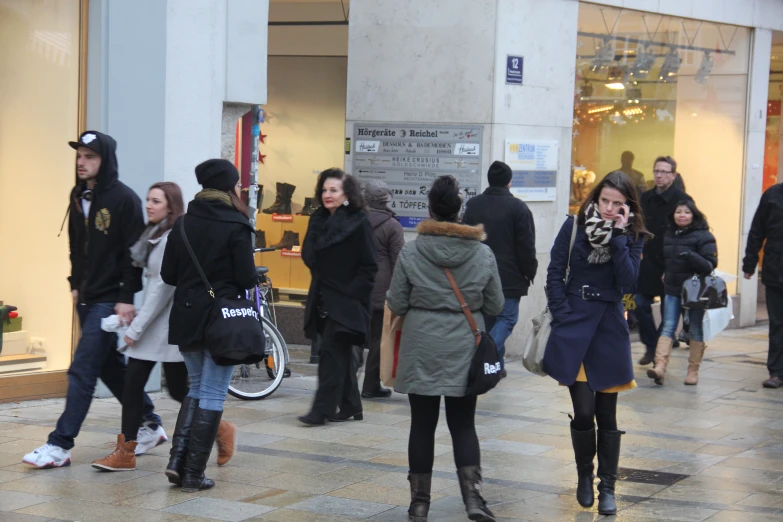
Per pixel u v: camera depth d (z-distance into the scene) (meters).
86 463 11.05
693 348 17.12
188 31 15.13
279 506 9.84
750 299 25.22
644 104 22.17
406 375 9.25
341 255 13.01
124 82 14.27
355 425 13.41
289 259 20.62
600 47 20.72
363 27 19.31
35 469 10.76
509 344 19.12
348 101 19.55
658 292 18.20
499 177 15.71
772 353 17.22
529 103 19.02
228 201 10.16
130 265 10.65
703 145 23.86
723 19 23.78
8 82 14.25
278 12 22.02
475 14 18.34
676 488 10.96
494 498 10.39
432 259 9.26
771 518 9.92
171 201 10.66
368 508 9.87
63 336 14.48
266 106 22.25
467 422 9.44
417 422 9.47
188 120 15.27
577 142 20.31
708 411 15.16
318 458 11.66
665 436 13.47
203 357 10.34
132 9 14.27
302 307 20.31
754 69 24.89
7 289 14.02
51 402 14.02
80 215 10.95
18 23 14.29
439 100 18.72
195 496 10.06
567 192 20.02
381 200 14.97
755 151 25.09
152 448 11.71
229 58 15.85
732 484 11.18
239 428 13.01
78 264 11.02
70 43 14.16
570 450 12.47
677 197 17.86
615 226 9.80
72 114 14.25
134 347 10.63
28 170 14.19
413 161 19.00
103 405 13.91
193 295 10.02
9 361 14.01
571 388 10.05
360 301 13.12
